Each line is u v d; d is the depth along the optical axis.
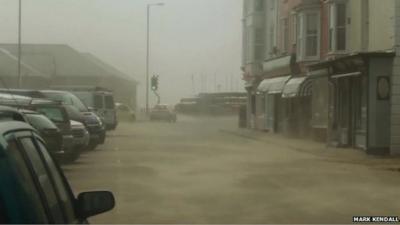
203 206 10.99
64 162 18.05
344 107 25.48
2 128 3.08
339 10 27.78
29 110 14.80
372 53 21.81
